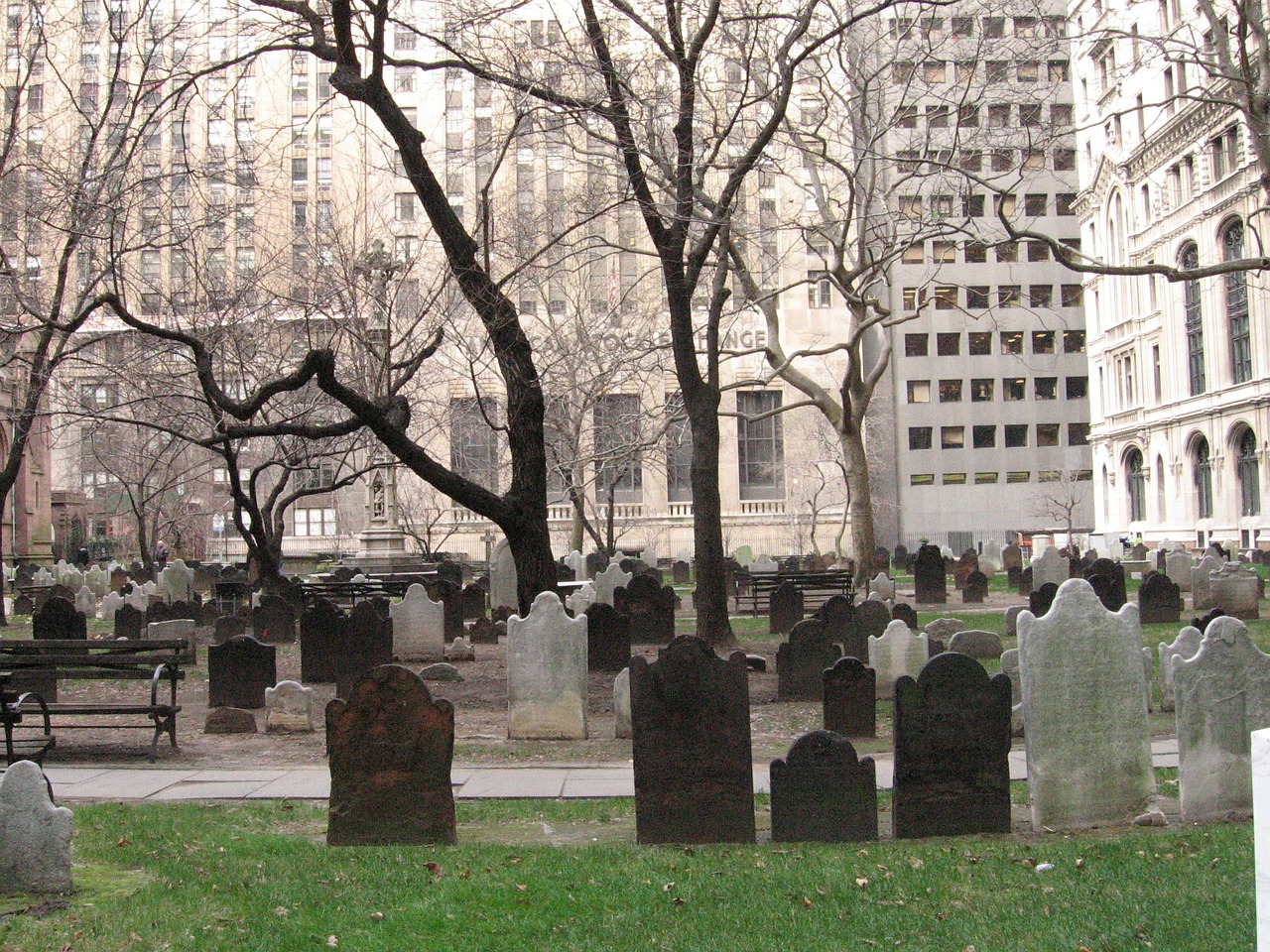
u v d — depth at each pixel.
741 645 21.22
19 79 26.20
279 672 19.41
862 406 30.27
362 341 20.11
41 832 7.00
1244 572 25.08
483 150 22.56
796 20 18.50
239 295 25.22
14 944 6.00
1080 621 8.60
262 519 32.31
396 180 50.16
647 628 22.62
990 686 8.51
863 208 29.88
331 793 8.38
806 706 15.23
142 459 39.28
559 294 48.25
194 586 40.69
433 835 8.33
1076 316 82.38
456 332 27.22
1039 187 80.50
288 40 20.64
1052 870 7.26
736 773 8.41
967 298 82.44
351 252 28.42
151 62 21.48
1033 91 29.58
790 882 7.12
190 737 13.65
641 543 74.12
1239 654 8.84
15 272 18.89
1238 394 53.44
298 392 28.47
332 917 6.55
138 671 13.37
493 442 46.22
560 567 37.56
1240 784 8.80
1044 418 83.25
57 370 31.84
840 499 72.75
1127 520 67.75
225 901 6.87
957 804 8.48
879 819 9.24
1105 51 62.97
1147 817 8.57
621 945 6.06
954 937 6.07
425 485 56.88
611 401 46.53
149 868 7.59
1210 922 6.09
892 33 25.86
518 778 11.07
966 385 83.06
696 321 45.72
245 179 22.09
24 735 13.38
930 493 83.25
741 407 76.88
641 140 20.75
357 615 16.14
